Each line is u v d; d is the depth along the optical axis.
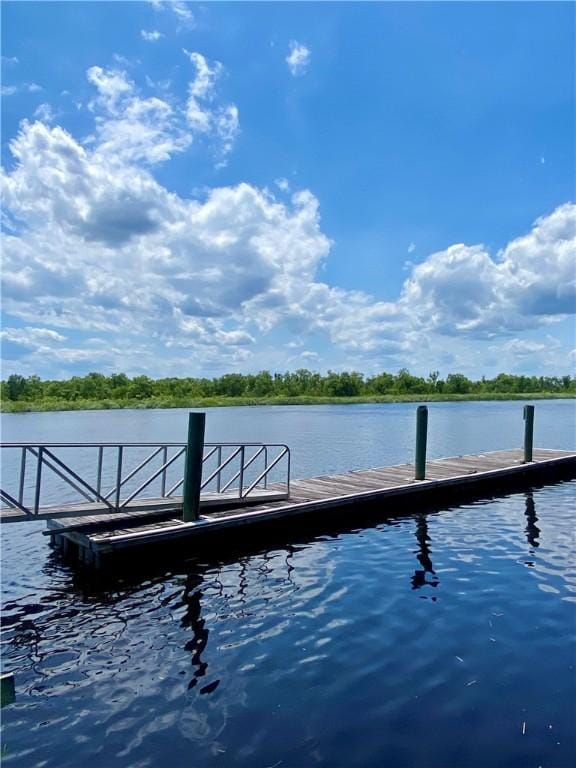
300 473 17.12
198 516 8.16
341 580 6.79
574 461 15.51
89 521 7.95
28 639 5.27
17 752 3.53
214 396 95.69
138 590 6.59
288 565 7.45
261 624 5.49
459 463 14.52
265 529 8.76
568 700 4.00
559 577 6.80
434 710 3.89
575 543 8.45
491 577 6.81
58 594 6.50
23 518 7.10
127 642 5.16
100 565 7.04
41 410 69.19
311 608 5.88
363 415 52.47
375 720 3.79
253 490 10.41
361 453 22.34
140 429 35.41
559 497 12.24
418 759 3.37
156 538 7.40
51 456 7.34
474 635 5.12
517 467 13.58
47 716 3.94
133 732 3.73
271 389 99.62
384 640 5.04
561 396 104.06
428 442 26.84
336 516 9.78
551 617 5.53
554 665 4.53
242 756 3.44
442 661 4.62
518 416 48.56
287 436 29.66
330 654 4.79
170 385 92.81
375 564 7.43
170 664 4.70
